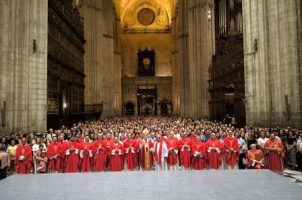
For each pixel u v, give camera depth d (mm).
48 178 9188
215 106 29203
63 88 22828
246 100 16797
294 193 7043
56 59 20312
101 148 11375
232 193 7102
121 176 9391
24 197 7020
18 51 13938
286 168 11305
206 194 7047
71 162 10977
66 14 23531
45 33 16672
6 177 9672
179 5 44781
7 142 11688
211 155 11141
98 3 35562
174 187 7789
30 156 10336
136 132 14719
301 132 11312
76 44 27578
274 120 14453
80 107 29281
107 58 43594
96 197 6938
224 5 32438
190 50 34281
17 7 13750
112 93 44281
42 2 16500
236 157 11148
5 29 12844
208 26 32688
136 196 6969
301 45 12703
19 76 14039
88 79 33188
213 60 30938
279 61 13859
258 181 8320
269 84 14945
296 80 12812
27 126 14742
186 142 11641
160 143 11703
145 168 11945
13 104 13477
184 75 42906
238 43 23641
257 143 11594
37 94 16125
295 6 12859
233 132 12578
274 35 14234
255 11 16016
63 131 15344
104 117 41031
